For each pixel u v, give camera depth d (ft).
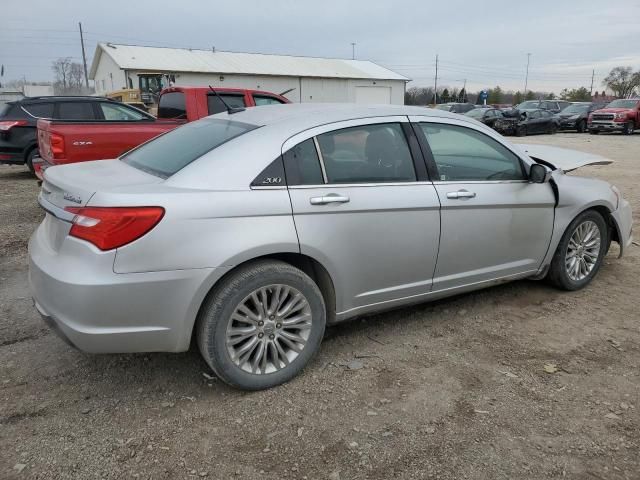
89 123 23.22
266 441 8.89
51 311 9.19
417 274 11.88
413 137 11.83
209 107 28.58
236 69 127.54
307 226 10.12
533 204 13.37
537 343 12.18
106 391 10.30
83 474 8.13
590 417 9.50
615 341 12.26
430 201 11.59
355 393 10.23
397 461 8.42
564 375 10.83
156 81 102.94
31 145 35.42
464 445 8.77
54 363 11.33
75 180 9.93
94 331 8.82
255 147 10.10
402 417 9.49
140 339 9.14
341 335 12.58
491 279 13.28
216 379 10.73
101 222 8.69
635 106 87.97
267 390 10.32
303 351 10.60
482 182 12.60
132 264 8.77
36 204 27.22
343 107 11.85
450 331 12.78
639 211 24.91
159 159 11.11
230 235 9.37
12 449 8.64
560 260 14.47
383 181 11.23
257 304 9.95
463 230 12.25
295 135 10.44
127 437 8.96
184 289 9.12
